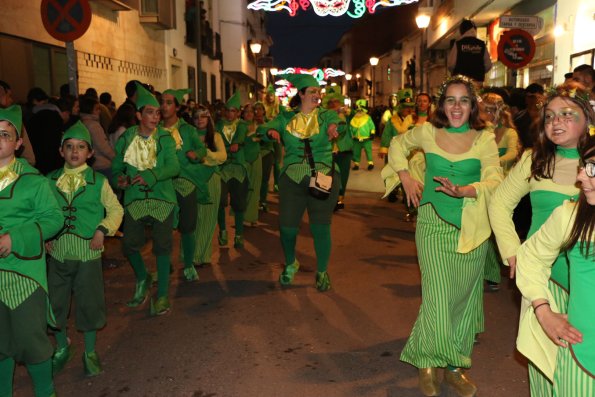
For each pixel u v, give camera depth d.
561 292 2.91
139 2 17.59
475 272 3.92
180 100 6.36
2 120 3.34
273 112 12.62
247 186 8.08
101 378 4.30
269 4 16.53
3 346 3.45
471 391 3.94
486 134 3.90
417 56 39.31
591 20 12.60
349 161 10.65
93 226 4.29
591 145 2.41
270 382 4.20
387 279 6.59
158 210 5.46
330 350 4.73
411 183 4.06
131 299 6.04
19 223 3.44
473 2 20.27
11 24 10.65
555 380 2.56
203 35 26.84
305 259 7.49
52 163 6.78
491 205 3.28
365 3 16.64
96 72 14.49
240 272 6.97
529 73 17.30
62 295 4.35
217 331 5.16
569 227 2.49
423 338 3.92
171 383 4.20
